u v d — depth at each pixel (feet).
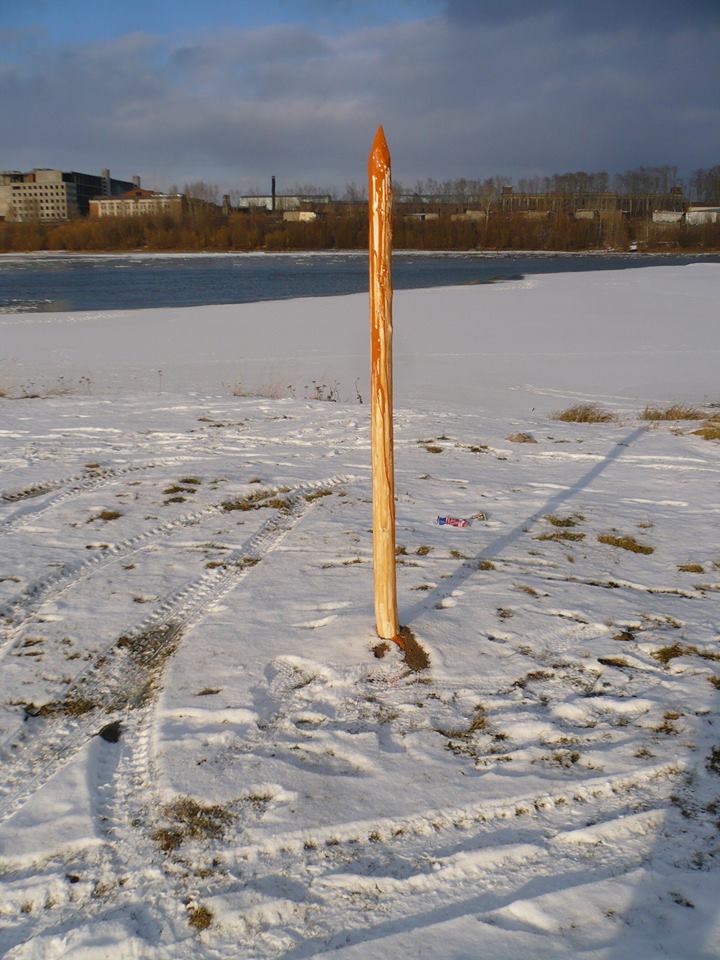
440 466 23.17
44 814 9.09
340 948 7.29
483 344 62.80
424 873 8.13
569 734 10.34
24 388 43.83
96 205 446.19
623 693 11.20
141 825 8.93
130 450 25.12
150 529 17.90
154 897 7.96
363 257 257.14
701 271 143.33
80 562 16.08
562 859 8.26
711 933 7.27
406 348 60.95
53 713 11.09
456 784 9.44
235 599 14.24
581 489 20.85
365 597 14.16
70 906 7.90
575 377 49.34
